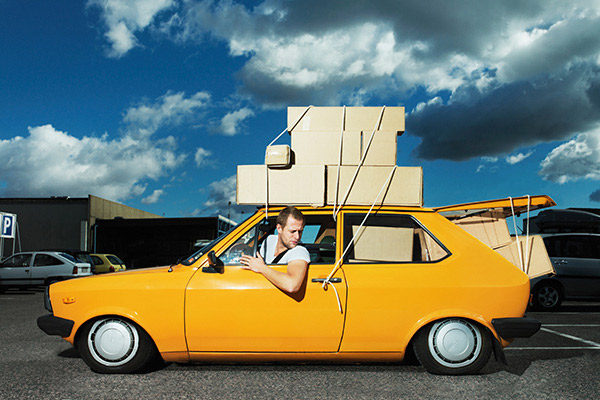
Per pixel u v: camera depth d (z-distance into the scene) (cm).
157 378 401
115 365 410
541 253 449
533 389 374
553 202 441
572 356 501
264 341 392
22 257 1691
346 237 413
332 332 390
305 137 432
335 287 392
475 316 394
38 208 3797
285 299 391
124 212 4469
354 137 430
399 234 417
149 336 407
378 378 403
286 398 350
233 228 424
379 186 423
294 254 396
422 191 424
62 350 543
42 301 1275
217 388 374
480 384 386
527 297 404
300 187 421
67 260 1683
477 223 464
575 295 1046
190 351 398
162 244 4003
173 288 397
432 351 405
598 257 1065
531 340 609
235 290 394
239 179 428
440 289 395
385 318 391
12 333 685
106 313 399
